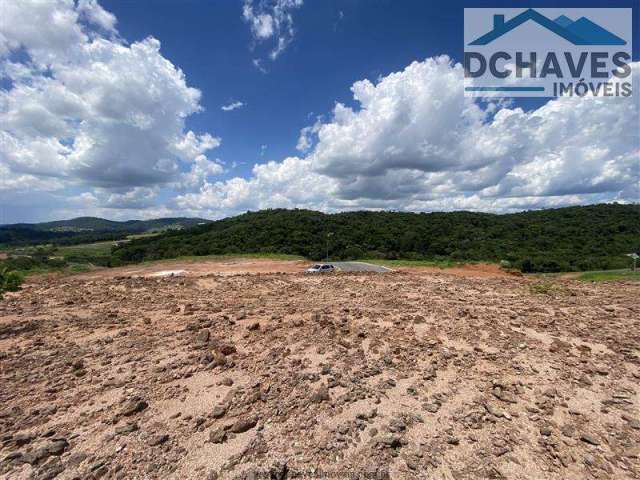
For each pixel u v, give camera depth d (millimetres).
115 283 19750
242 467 3943
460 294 16016
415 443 4438
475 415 5074
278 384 5941
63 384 6066
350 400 5441
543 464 4098
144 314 11359
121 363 7004
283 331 9141
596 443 4465
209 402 5395
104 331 9375
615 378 6469
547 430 4695
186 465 3980
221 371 6527
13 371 6672
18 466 3980
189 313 11414
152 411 5137
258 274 26125
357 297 15055
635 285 19922
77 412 5137
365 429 4723
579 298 14914
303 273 26859
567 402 5570
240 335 8812
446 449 4328
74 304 13242
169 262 41750
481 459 4156
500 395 5625
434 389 5934
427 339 8531
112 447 4297
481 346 8109
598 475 3938
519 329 9625
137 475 3824
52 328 9664
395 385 6027
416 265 37344
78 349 7883
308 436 4523
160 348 7883
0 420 4898
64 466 3949
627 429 4820
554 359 7320
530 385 6102
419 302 13664
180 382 6094
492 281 21641
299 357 7262
